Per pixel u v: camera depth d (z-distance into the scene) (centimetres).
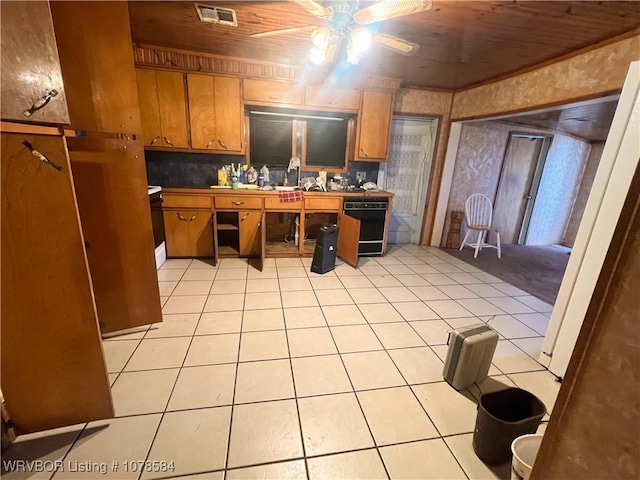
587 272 170
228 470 123
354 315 252
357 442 138
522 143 486
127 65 178
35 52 103
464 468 129
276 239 427
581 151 528
